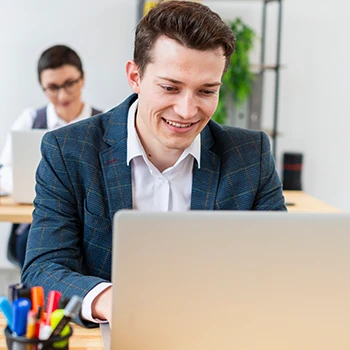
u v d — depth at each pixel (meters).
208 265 0.85
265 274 0.86
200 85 1.09
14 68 3.49
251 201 1.36
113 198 1.29
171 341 0.88
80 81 2.87
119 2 3.54
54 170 1.30
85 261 1.32
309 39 3.75
